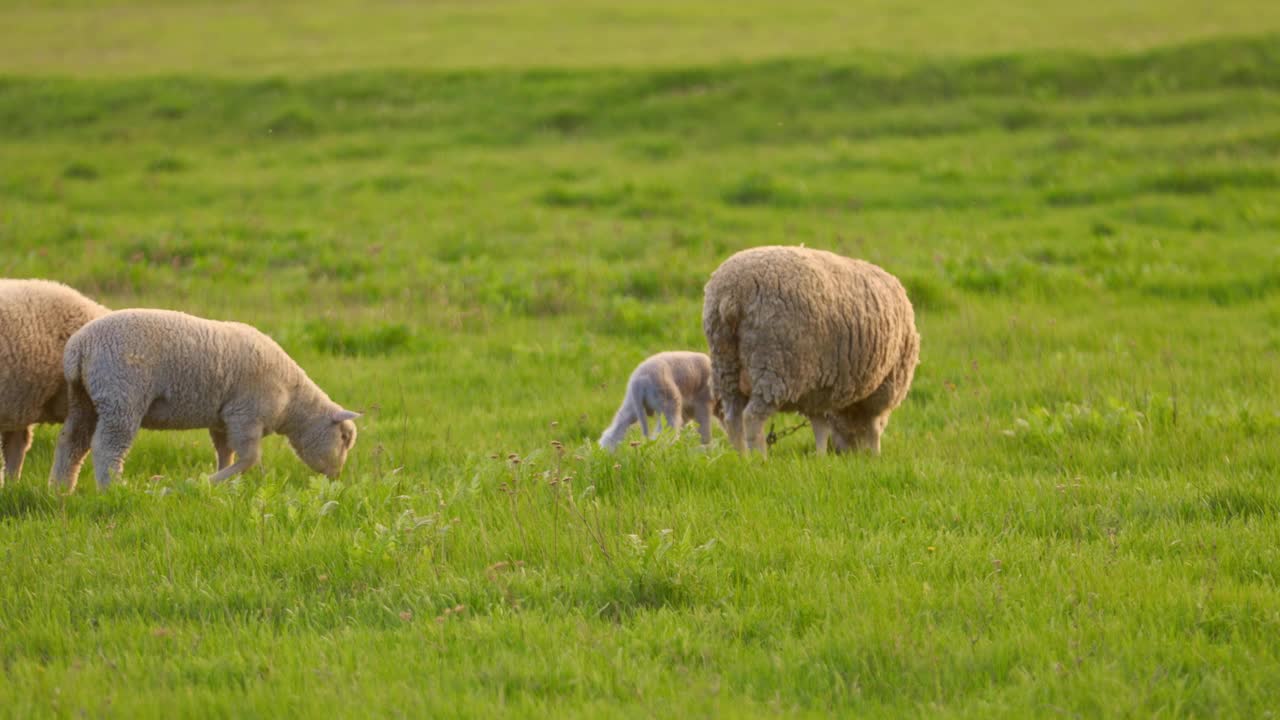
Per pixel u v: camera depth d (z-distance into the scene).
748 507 25.52
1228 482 26.41
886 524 24.70
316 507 25.41
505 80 119.25
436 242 65.81
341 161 95.06
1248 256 59.78
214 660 18.64
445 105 112.25
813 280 29.73
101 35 165.00
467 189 82.62
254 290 54.44
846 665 18.33
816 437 32.75
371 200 78.94
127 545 24.05
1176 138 89.88
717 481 27.41
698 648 18.92
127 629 20.00
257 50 147.88
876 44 133.12
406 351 45.88
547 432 35.19
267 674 18.34
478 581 21.59
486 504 25.78
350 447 32.19
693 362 37.00
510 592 21.23
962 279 54.91
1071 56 115.12
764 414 30.00
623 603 20.83
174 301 51.00
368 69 124.81
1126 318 48.50
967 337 45.81
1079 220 70.69
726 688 17.52
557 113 107.62
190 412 29.11
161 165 91.94
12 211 73.19
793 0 187.25
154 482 27.73
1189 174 78.94
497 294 53.38
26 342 28.20
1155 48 114.81
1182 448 29.52
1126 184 79.12
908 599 20.34
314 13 188.88
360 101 114.62
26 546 23.47
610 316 49.97
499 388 40.97
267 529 24.56
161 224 68.75
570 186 82.25
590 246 64.19
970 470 28.61
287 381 30.80
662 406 35.53
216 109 111.19
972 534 24.27
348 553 22.66
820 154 92.00
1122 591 20.70
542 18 175.50
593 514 24.84
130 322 28.02
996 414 35.94
